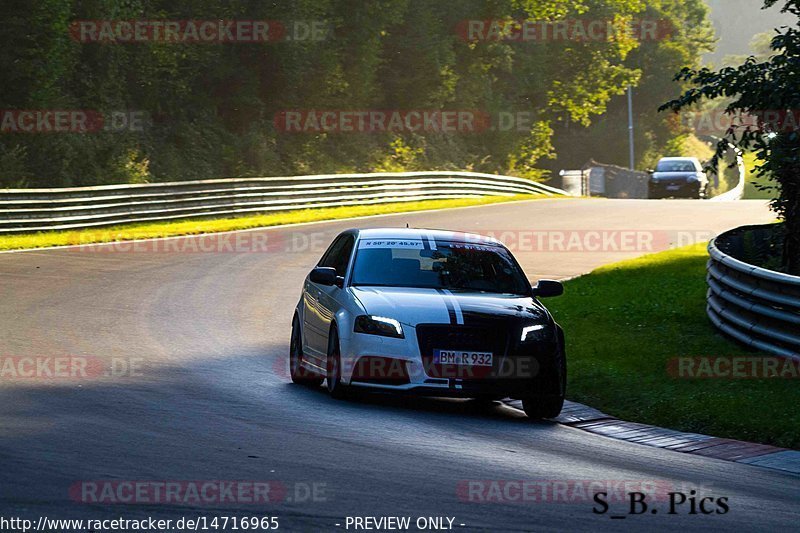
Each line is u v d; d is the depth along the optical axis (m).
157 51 146.62
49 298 60.84
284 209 122.81
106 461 24.88
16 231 95.00
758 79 52.03
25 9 121.50
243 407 34.09
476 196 154.62
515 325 35.47
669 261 76.94
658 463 29.30
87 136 134.75
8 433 27.88
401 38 191.00
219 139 157.12
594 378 41.38
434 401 39.09
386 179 136.88
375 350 35.03
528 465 27.44
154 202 108.56
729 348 45.69
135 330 51.31
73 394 35.12
